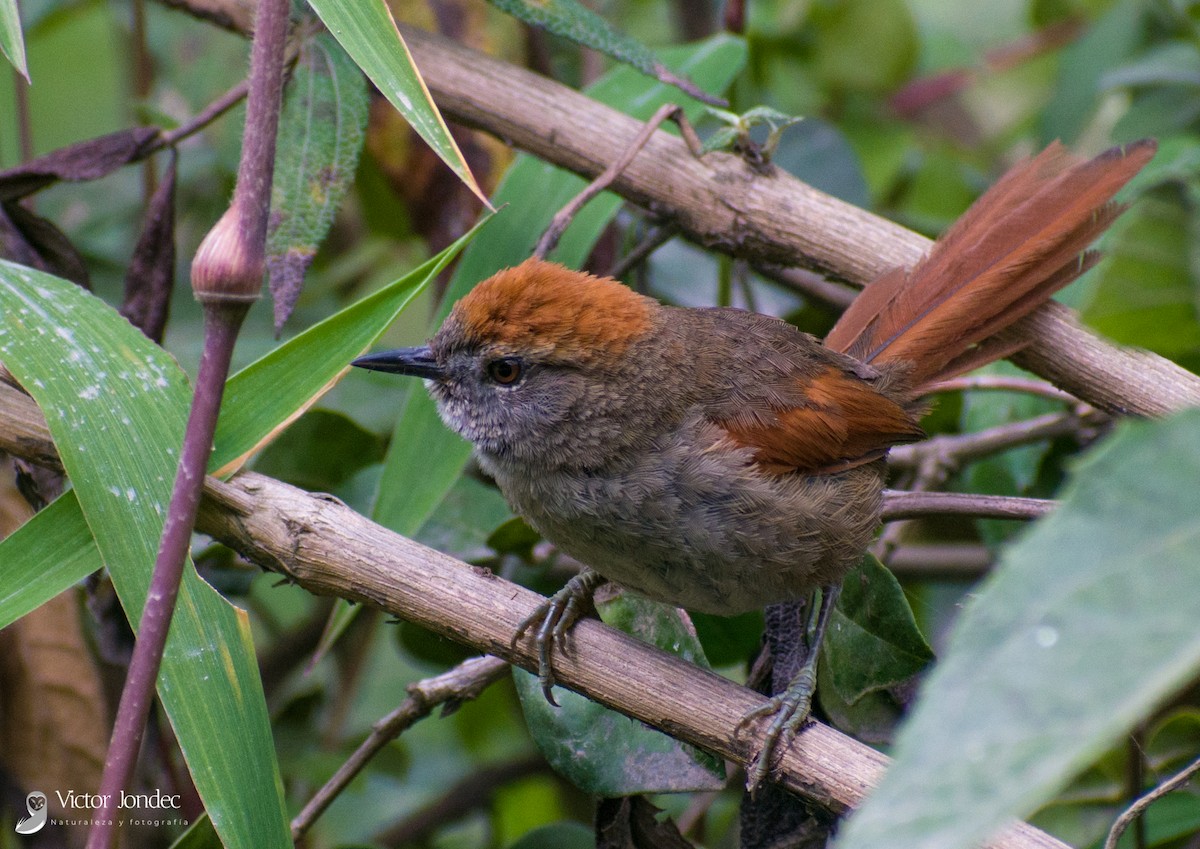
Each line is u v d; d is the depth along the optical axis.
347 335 6.12
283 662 10.78
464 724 11.45
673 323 7.92
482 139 9.23
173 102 11.45
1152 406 7.55
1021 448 9.41
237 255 4.90
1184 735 8.05
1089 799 8.20
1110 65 10.95
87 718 8.46
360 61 5.88
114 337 6.12
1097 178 7.84
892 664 7.54
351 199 12.17
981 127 12.41
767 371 7.78
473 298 7.78
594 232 8.54
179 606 5.67
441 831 10.97
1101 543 2.96
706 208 8.15
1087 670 2.83
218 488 6.20
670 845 7.32
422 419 8.00
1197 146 8.83
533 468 7.62
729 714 6.37
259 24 5.23
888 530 9.18
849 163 11.16
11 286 6.21
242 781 5.51
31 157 10.30
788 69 12.05
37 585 5.77
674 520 7.32
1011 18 13.89
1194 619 2.81
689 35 12.20
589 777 7.16
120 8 12.11
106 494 5.74
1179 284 4.23
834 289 10.26
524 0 7.82
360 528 6.32
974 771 2.80
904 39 11.73
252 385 6.10
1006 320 7.90
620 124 8.28
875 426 7.79
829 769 6.27
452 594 6.37
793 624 7.65
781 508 7.28
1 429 6.24
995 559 9.25
